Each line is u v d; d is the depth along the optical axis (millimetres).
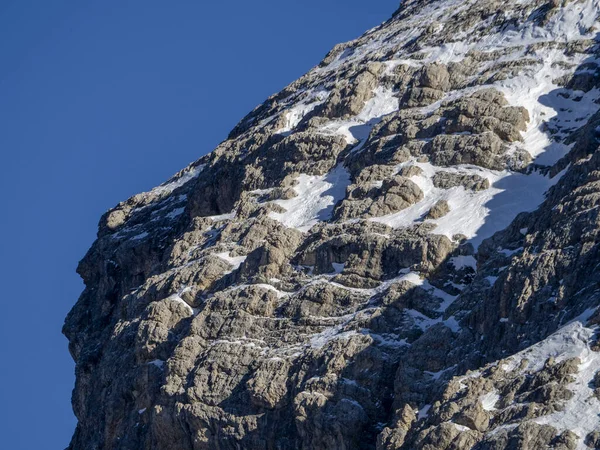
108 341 168125
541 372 113625
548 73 166625
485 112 160875
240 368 139750
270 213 163000
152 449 142625
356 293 141750
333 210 156875
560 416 108875
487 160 154875
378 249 144375
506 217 145375
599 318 116062
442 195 152000
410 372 128375
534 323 123625
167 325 151375
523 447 106812
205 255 160625
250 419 134375
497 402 113938
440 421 114812
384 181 154625
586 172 138625
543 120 160125
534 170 152625
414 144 160625
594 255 124188
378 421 128500
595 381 110625
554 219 132250
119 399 151875
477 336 128625
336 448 126938
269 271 149125
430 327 132375
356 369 131750
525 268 127312
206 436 136875
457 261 141000
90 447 153750
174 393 141500
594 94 162125
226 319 145625
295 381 133875
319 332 139500
